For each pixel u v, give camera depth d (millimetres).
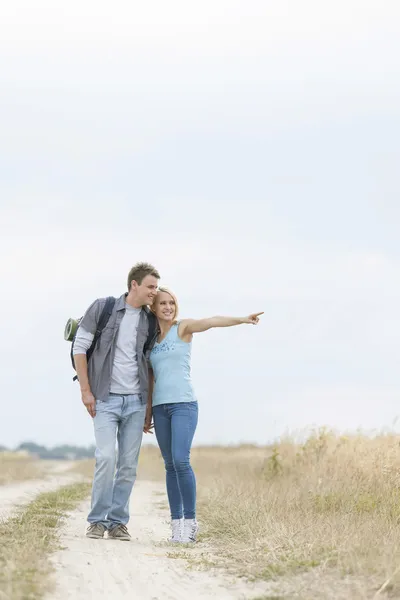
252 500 13344
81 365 10992
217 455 30219
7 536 9930
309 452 18422
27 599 6930
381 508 12039
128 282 11109
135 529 12773
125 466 11133
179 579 8344
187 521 11000
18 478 24562
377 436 16922
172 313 11141
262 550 9586
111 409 10969
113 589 7781
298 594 7402
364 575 8062
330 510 12438
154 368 11180
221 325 10922
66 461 56469
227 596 7602
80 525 12445
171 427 11078
